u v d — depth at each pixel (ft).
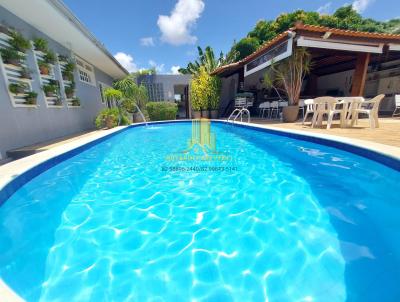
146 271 4.88
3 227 6.59
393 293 4.09
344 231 5.98
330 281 4.42
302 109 30.35
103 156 15.71
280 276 4.61
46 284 4.54
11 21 16.08
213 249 5.54
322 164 11.19
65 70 23.85
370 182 8.93
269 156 14.24
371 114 16.51
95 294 4.33
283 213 7.09
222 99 47.26
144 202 8.23
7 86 14.82
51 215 7.35
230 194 8.71
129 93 39.93
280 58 23.93
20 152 14.29
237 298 4.15
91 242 5.92
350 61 37.76
